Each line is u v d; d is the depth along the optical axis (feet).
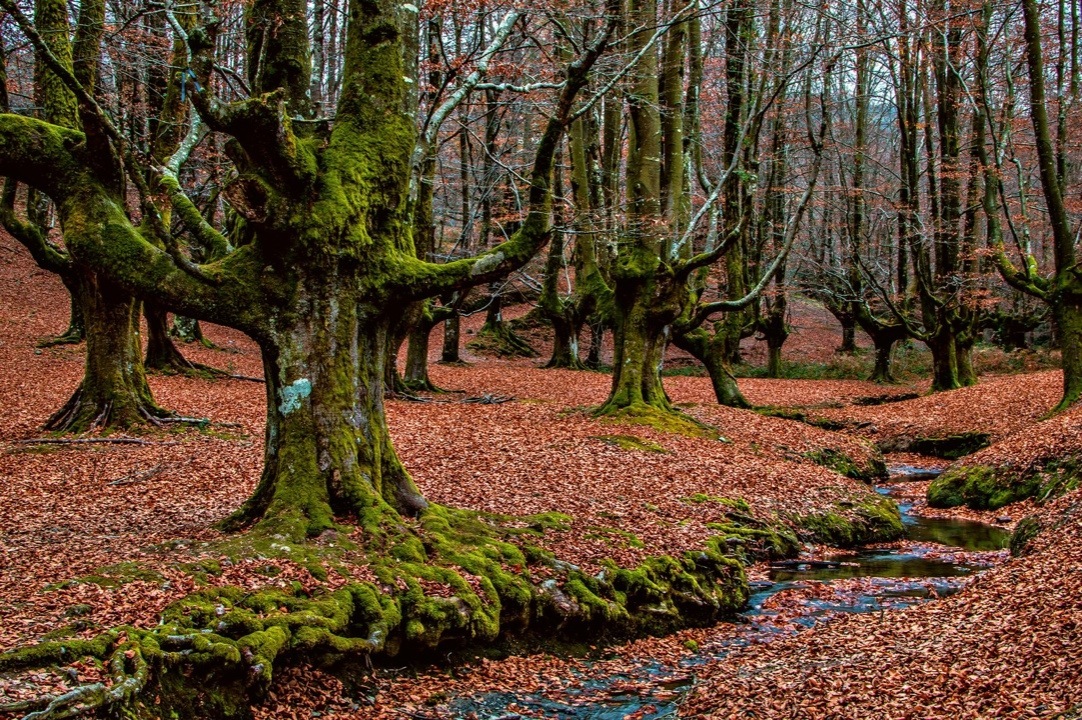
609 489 43.86
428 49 59.77
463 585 27.84
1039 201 111.65
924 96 98.07
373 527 28.89
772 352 121.19
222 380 80.48
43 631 20.27
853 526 46.14
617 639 30.60
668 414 62.80
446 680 25.62
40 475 40.52
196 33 26.35
